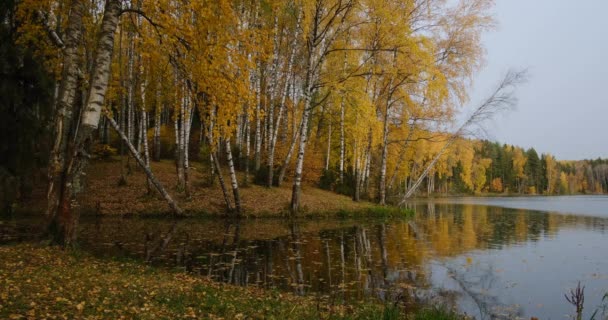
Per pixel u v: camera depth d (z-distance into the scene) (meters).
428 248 12.49
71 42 8.89
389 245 12.88
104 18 8.43
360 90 17.34
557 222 22.12
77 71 9.38
